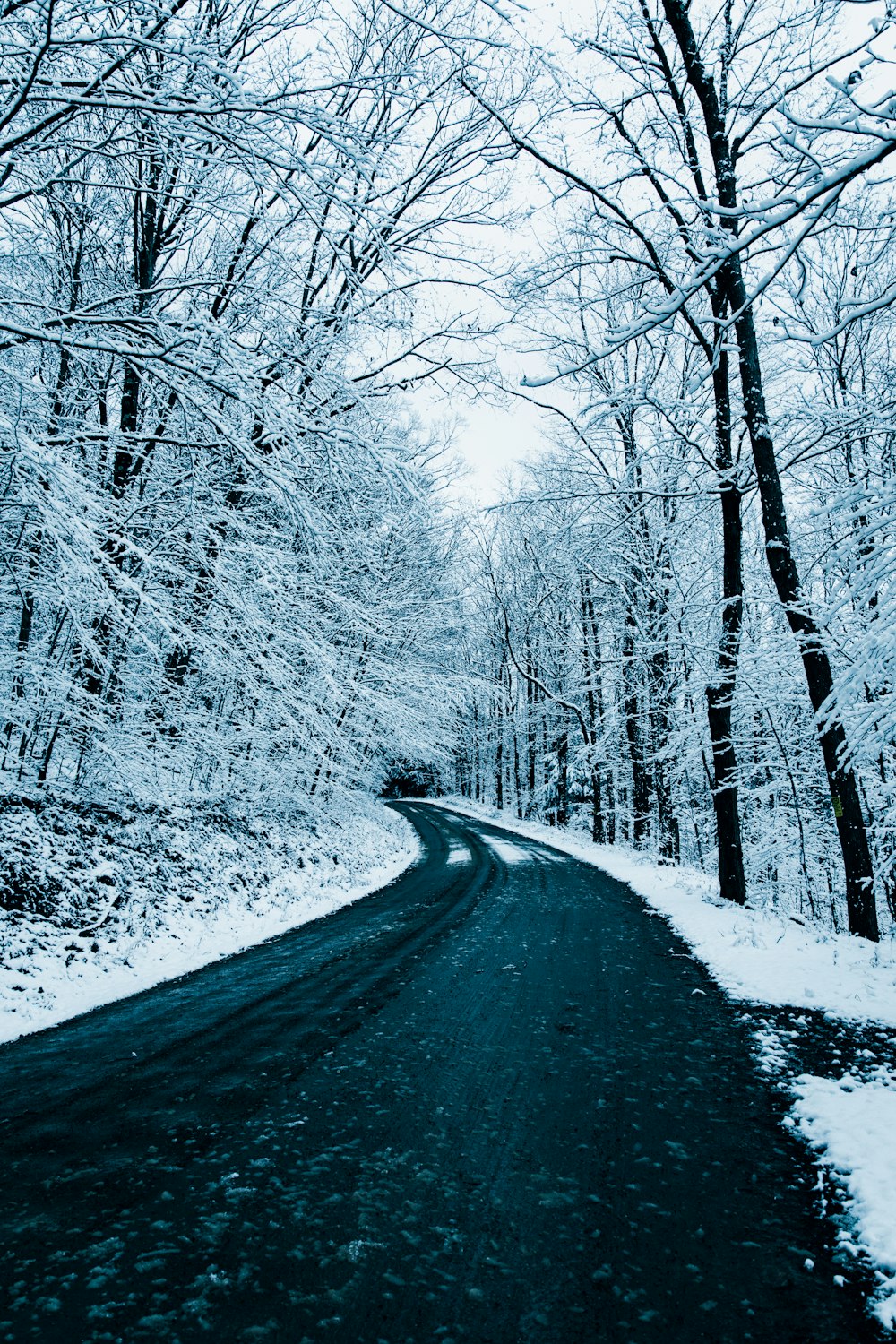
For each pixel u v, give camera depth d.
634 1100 4.41
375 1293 2.68
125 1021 6.02
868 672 5.55
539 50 6.52
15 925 7.29
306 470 8.12
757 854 17.88
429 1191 3.39
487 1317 2.56
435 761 24.05
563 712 31.89
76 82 5.65
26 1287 2.70
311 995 6.75
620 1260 2.90
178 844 11.23
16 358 9.09
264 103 6.27
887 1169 3.44
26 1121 4.13
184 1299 2.64
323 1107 4.30
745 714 16.05
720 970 7.50
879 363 12.90
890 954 7.95
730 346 6.43
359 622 12.70
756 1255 2.93
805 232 4.41
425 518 18.31
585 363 5.49
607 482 14.80
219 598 10.12
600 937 9.21
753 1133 3.98
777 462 12.29
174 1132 3.99
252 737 13.93
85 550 6.00
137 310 8.08
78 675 10.25
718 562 16.78
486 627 36.88
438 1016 6.06
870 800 14.62
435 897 12.69
